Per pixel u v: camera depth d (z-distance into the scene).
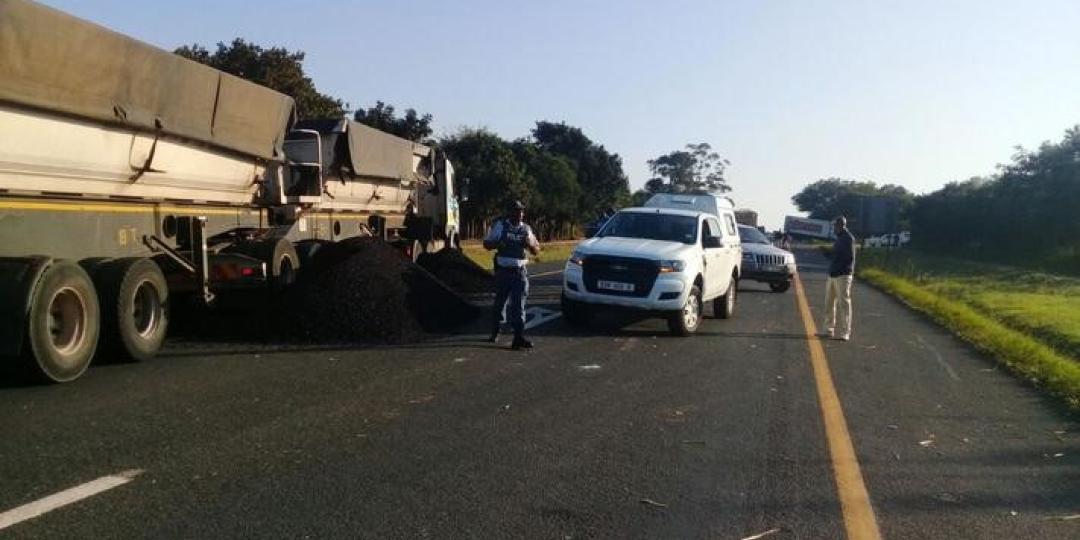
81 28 9.59
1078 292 27.17
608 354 12.14
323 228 18.36
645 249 14.48
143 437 7.03
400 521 5.39
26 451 6.55
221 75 12.73
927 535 5.48
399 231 23.20
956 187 60.62
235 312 13.19
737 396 9.59
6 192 9.22
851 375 11.30
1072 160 46.34
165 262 12.08
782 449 7.40
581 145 103.88
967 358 13.33
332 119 18.56
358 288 13.12
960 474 6.87
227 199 14.02
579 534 5.30
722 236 16.77
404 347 12.02
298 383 9.35
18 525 5.11
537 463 6.73
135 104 10.84
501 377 10.11
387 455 6.79
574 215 79.56
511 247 12.30
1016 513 5.95
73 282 9.14
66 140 9.87
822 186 182.88
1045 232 46.41
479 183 57.78
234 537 5.05
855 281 34.34
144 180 11.52
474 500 5.84
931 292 26.61
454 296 15.17
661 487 6.27
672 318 14.25
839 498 6.14
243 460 6.52
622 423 8.11
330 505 5.63
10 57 8.75
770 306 20.84
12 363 8.71
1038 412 9.33
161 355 10.95
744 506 5.92
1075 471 7.04
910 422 8.66
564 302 14.80
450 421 7.93
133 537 5.00
